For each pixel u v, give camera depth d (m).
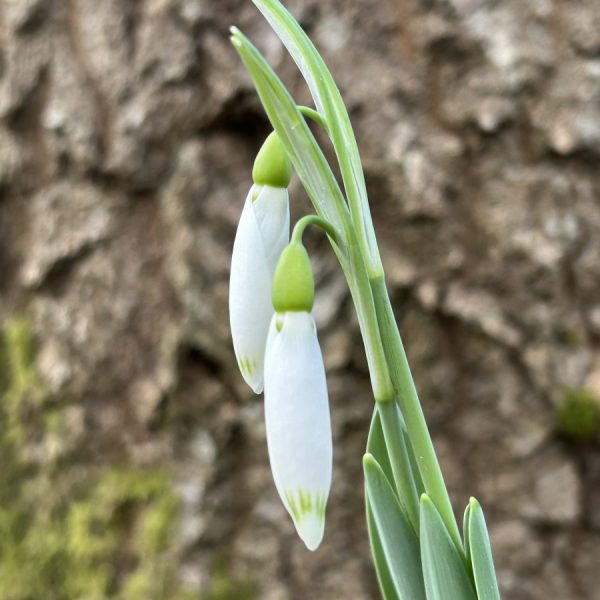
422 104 0.42
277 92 0.26
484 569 0.26
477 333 0.43
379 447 0.28
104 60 0.44
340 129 0.26
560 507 0.43
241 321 0.27
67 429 0.45
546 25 0.42
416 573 0.27
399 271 0.42
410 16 0.42
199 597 0.45
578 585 0.44
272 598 0.45
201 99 0.43
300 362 0.26
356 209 0.26
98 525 0.45
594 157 0.42
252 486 0.45
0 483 0.46
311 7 0.42
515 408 0.43
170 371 0.44
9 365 0.46
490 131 0.42
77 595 0.45
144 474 0.45
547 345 0.42
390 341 0.26
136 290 0.44
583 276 0.42
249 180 0.44
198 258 0.43
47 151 0.44
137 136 0.43
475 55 0.42
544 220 0.42
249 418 0.44
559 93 0.41
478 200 0.42
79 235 0.44
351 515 0.44
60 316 0.45
